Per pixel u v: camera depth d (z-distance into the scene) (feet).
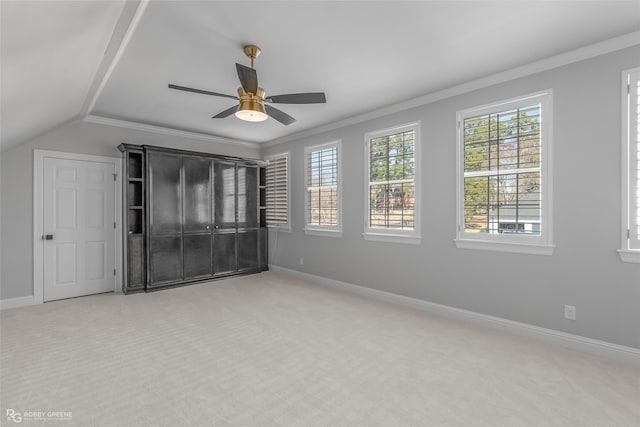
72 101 10.31
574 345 8.34
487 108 9.95
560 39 7.68
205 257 15.94
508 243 9.46
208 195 16.05
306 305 12.14
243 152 18.99
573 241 8.41
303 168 16.76
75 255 13.28
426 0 6.17
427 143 11.46
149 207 14.08
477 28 7.18
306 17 6.70
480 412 5.73
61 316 10.80
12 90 6.55
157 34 7.27
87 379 6.79
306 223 16.60
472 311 10.36
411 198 12.04
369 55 8.43
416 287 11.87
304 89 10.71
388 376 6.97
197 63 8.75
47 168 12.66
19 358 7.72
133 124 14.65
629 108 7.59
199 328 9.75
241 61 8.67
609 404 5.95
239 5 6.25
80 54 7.02
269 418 5.57
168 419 5.53
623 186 7.69
